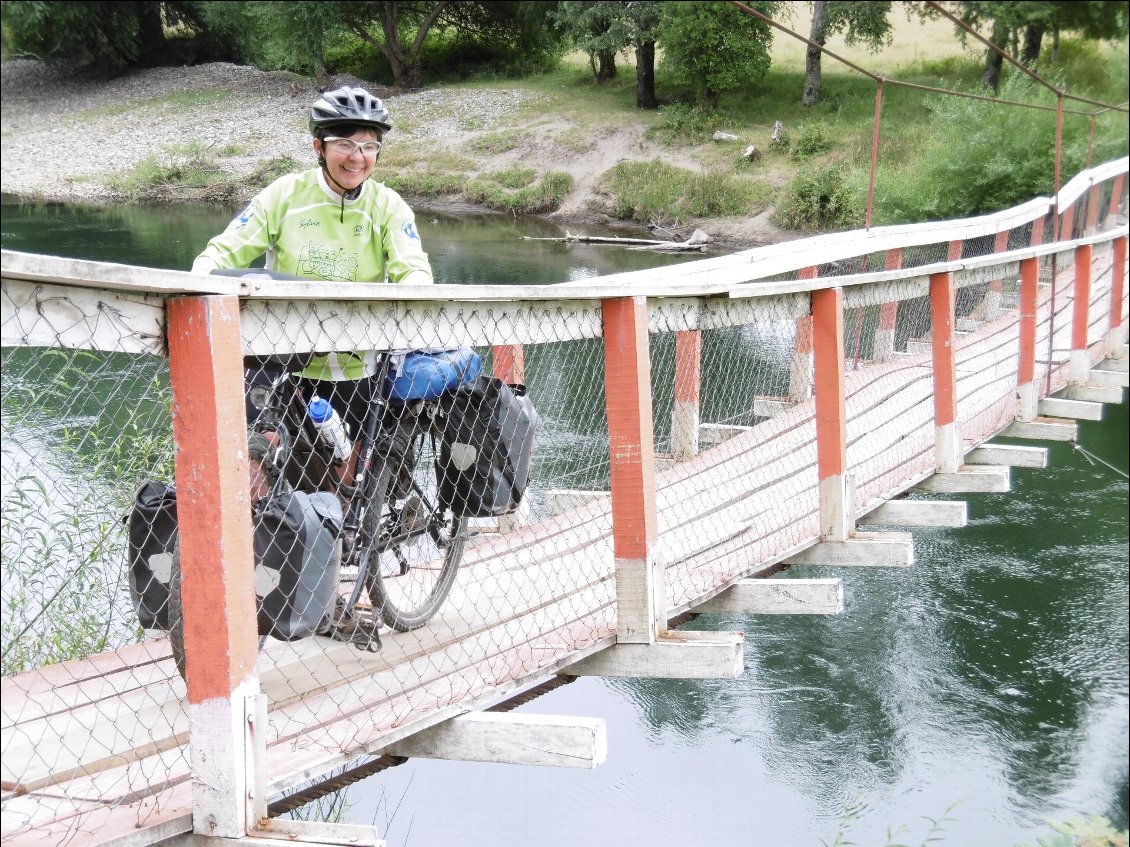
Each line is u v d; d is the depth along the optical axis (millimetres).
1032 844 5668
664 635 3455
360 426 3141
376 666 3125
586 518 4801
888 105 23781
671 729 6496
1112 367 9789
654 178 17719
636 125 19781
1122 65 28516
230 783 2172
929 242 9461
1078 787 6234
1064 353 9047
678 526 4602
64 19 12344
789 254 7363
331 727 2674
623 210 17266
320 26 10469
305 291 2225
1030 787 6199
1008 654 7629
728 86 22031
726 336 7555
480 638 3377
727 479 5469
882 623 7965
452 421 3242
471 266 9945
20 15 12570
